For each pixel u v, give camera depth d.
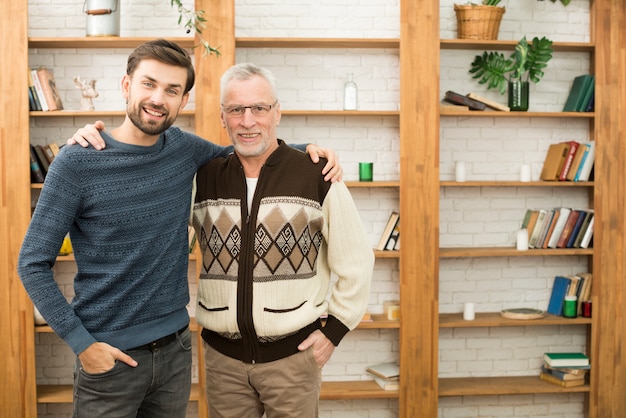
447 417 4.50
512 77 4.32
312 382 2.41
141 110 2.13
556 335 4.55
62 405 4.35
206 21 3.93
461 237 4.47
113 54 4.28
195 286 4.33
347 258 2.43
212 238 2.37
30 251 2.05
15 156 3.96
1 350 3.99
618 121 4.24
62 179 2.08
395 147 4.41
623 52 4.23
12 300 3.98
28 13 4.19
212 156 2.47
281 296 2.31
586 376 4.42
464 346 4.52
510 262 4.52
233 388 2.40
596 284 4.27
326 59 4.36
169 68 2.15
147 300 2.20
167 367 2.29
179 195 2.28
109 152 2.15
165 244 2.23
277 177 2.35
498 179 4.48
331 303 2.47
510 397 4.52
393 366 4.36
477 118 4.45
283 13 4.32
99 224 2.13
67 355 4.36
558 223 4.30
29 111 3.99
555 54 4.48
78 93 4.28
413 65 4.08
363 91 4.38
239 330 2.32
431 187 4.11
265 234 2.31
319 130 4.38
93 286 2.16
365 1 4.34
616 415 4.29
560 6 4.44
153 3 4.25
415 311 4.14
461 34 4.21
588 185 4.28
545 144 4.49
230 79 2.31
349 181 4.16
